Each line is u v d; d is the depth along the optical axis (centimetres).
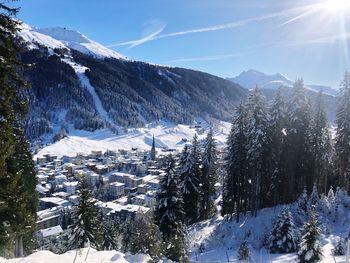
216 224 4222
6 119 1344
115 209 10012
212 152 4562
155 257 2009
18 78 1362
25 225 1817
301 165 4184
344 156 4266
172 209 3212
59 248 3931
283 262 2584
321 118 4184
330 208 3644
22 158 2506
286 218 3061
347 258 945
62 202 11338
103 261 1567
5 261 1334
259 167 3925
